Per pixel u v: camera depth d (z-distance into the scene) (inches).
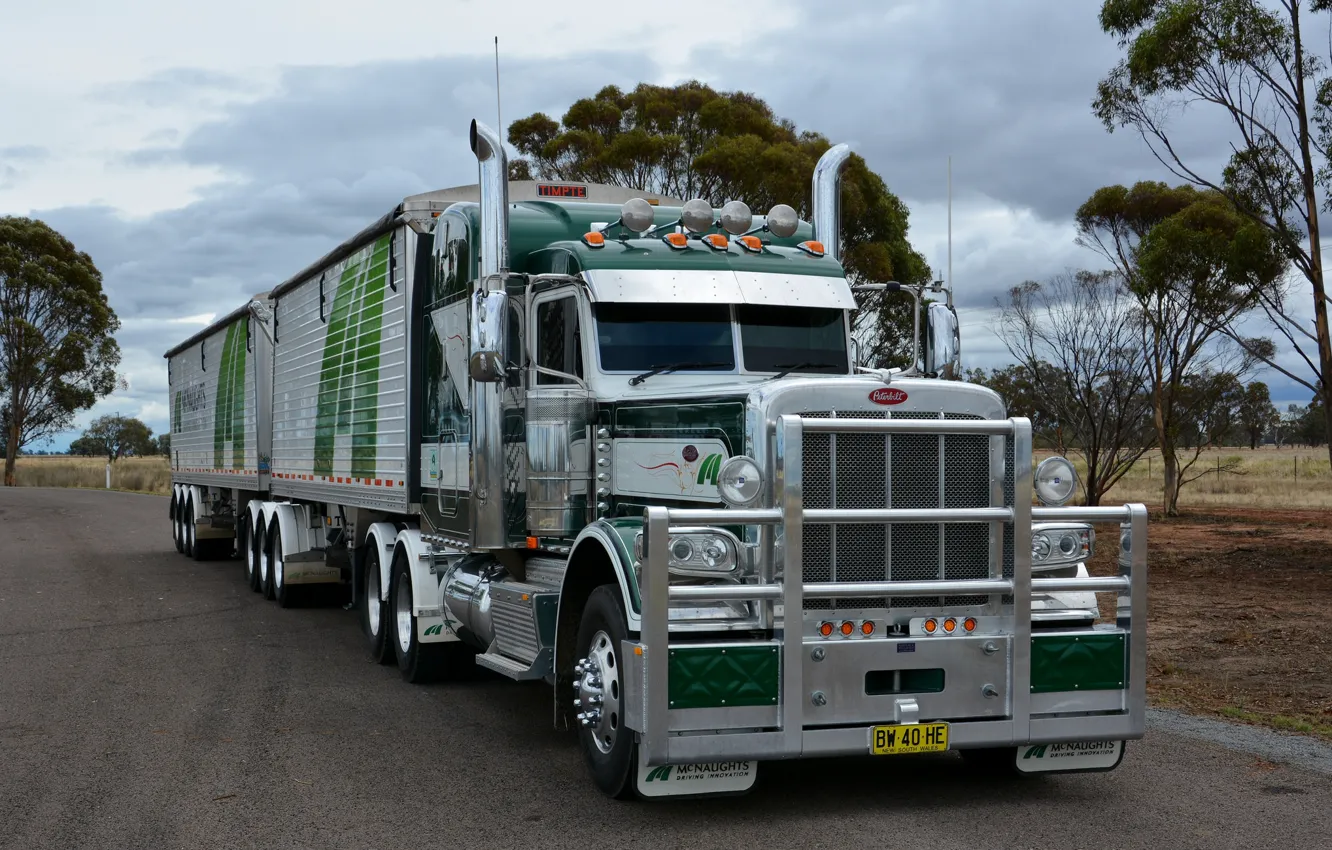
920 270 1213.1
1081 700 240.4
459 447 351.9
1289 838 220.8
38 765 281.7
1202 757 281.3
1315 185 637.9
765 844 220.8
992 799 250.7
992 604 238.8
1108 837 222.5
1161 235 848.3
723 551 230.1
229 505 797.9
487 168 313.3
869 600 233.8
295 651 452.1
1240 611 511.2
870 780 268.1
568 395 303.4
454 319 359.3
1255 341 978.1
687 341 306.2
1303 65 621.3
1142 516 244.1
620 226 324.2
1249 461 2229.3
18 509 1423.5
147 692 369.7
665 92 1229.7
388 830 231.8
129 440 4365.2
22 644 462.9
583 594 274.5
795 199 1082.7
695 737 221.5
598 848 220.1
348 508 494.9
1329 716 321.7
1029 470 237.9
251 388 652.7
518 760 287.6
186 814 242.5
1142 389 984.9
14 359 2346.2
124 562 807.1
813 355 316.2
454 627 373.1
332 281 497.4
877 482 236.1
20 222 2379.4
